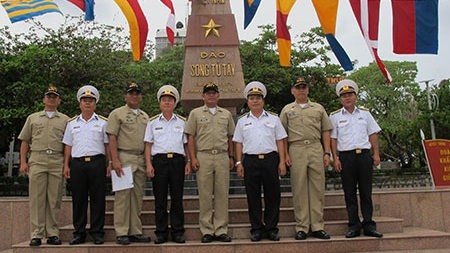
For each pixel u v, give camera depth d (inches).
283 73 743.1
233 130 241.6
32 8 328.2
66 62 675.4
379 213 282.4
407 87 1208.8
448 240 232.1
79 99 240.1
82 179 227.3
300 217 231.0
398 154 1300.4
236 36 383.2
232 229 240.1
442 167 339.3
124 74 733.9
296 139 236.2
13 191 676.1
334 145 241.6
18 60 653.9
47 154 234.4
